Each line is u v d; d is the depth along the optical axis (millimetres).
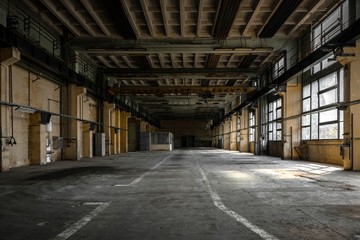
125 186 10328
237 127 49844
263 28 20500
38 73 19812
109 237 4953
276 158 26281
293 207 7004
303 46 22688
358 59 14609
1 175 13625
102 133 31531
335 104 16312
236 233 5098
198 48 23734
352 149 15070
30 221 5965
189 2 17391
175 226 5535
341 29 16062
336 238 4824
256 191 9164
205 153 39219
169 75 31750
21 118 18266
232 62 29750
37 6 18562
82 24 19766
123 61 29250
